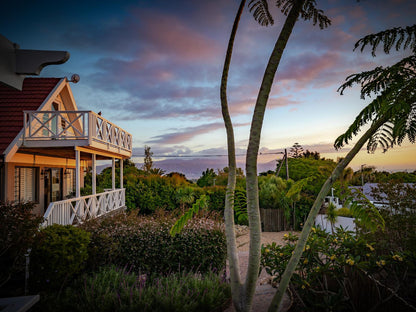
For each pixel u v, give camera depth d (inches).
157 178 647.1
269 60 93.0
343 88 113.0
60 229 198.5
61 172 511.5
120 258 224.4
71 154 455.2
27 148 342.3
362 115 105.0
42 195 442.3
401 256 136.2
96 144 366.9
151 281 196.1
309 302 139.9
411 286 140.1
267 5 122.6
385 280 144.3
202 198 131.8
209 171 912.3
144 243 227.1
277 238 444.5
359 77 107.1
